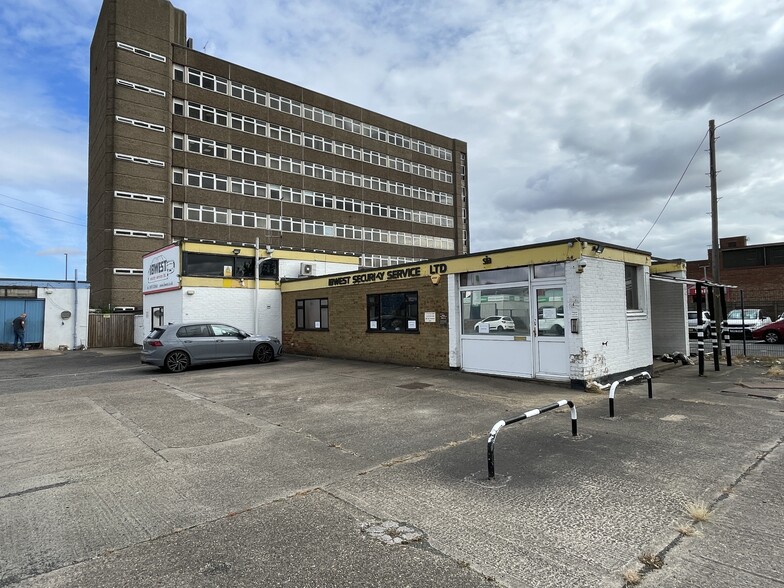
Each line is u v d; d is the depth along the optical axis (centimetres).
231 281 2072
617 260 1150
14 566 333
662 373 1260
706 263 3672
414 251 5481
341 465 543
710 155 1738
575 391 996
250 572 319
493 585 298
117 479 509
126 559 340
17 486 492
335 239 4697
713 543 344
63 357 2055
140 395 1029
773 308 2831
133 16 3509
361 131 5062
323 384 1134
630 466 512
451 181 6038
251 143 4128
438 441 634
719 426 675
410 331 1446
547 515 397
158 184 3538
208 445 634
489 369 1223
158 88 3591
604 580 301
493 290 1220
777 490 439
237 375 1328
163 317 2161
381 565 324
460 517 397
